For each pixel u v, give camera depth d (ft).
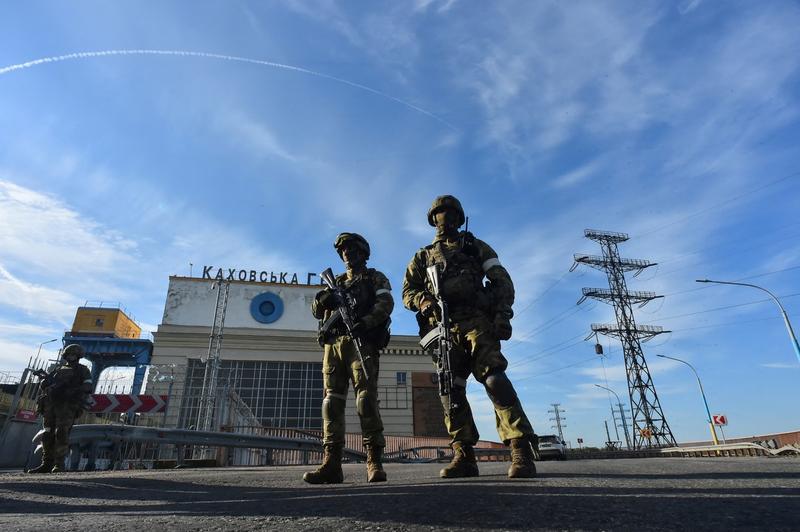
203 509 5.51
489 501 4.85
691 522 3.56
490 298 10.48
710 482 6.21
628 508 4.19
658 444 145.07
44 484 9.56
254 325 116.67
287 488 8.85
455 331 10.32
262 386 109.29
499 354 9.82
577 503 4.53
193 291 117.29
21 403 53.93
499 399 9.32
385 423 110.63
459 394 10.05
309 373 112.47
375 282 12.68
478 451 73.87
